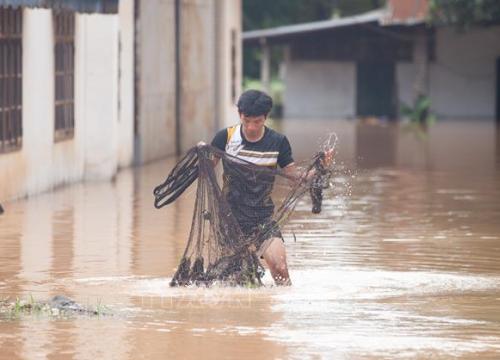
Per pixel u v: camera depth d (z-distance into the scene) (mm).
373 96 87438
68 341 14633
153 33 47281
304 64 88062
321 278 19391
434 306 16984
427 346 14453
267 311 16453
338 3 120438
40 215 28594
